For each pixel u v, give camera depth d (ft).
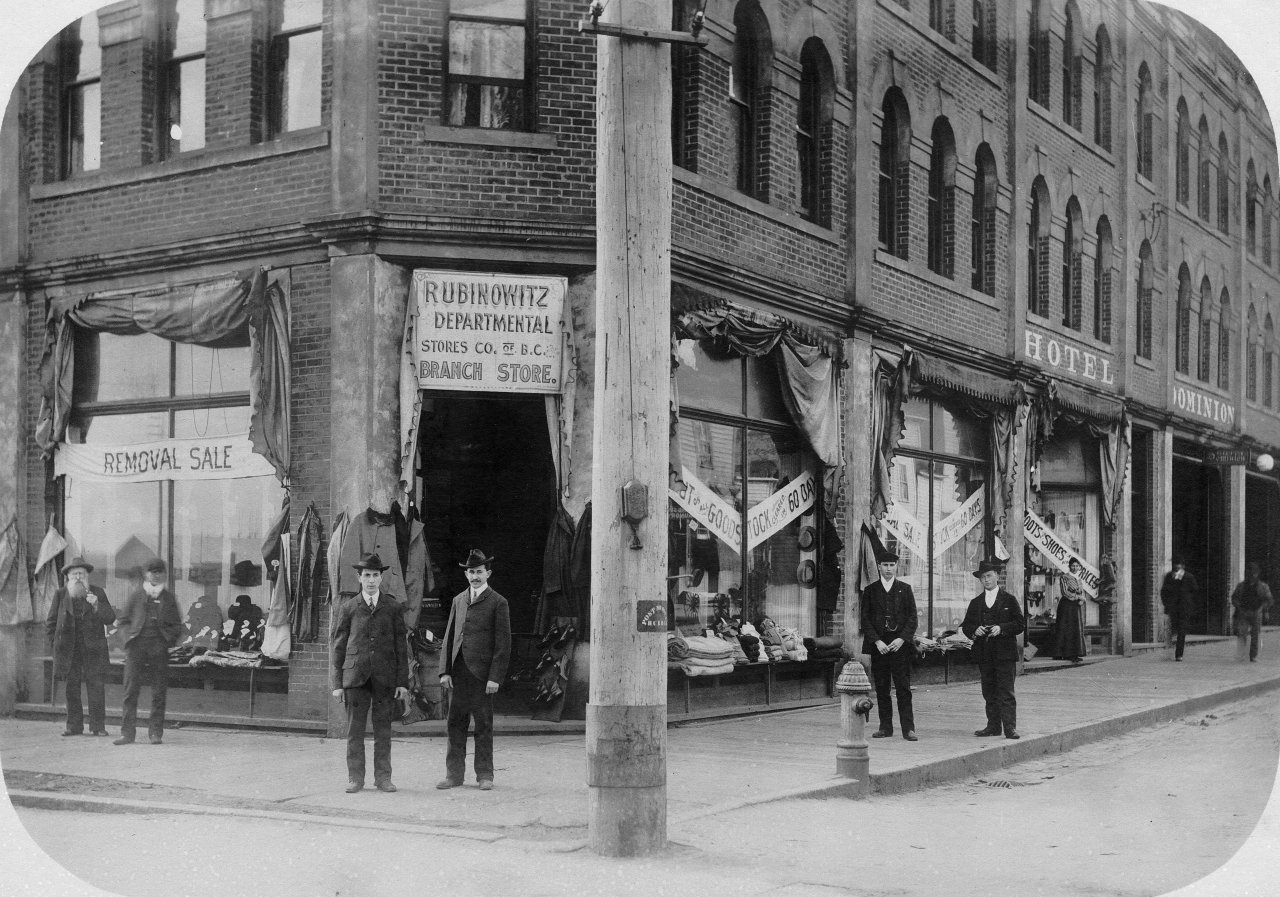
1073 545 74.02
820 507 52.54
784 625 51.16
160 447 44.88
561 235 41.24
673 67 46.52
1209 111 86.53
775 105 50.19
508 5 42.57
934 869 25.25
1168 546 81.82
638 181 26.22
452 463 43.78
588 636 41.24
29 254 47.11
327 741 39.52
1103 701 52.80
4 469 47.01
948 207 61.00
